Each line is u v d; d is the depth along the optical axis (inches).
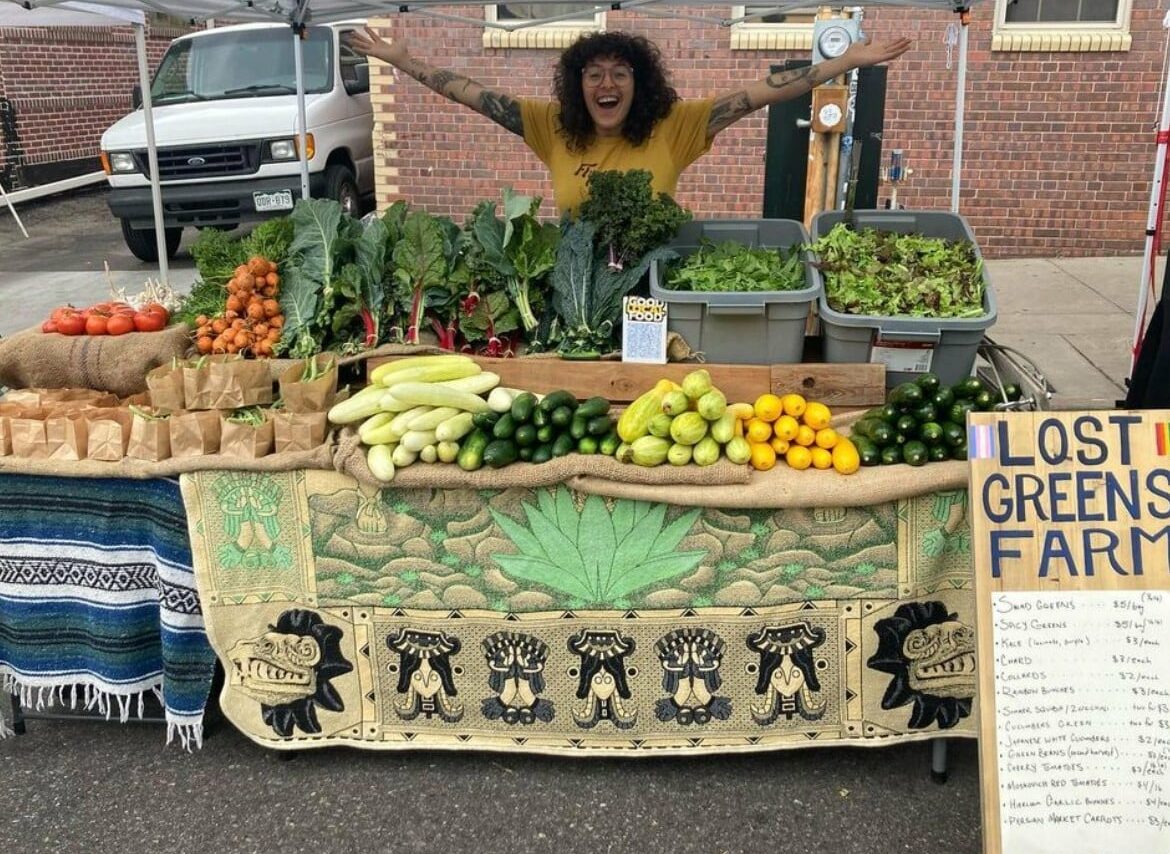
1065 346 223.1
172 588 107.7
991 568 83.6
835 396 110.4
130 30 536.4
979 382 104.7
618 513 99.9
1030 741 81.9
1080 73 293.7
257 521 104.3
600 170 142.3
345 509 102.8
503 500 100.8
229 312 128.2
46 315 278.4
